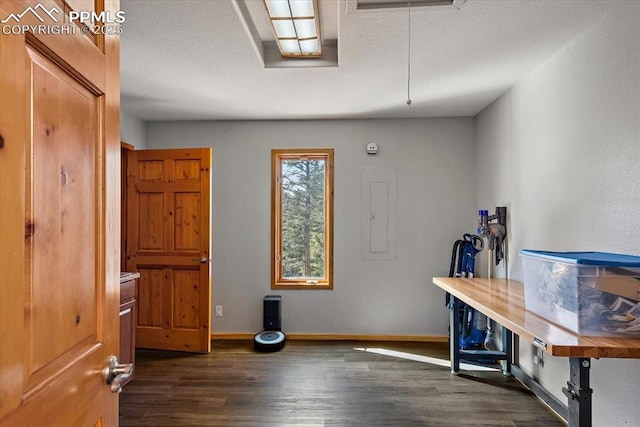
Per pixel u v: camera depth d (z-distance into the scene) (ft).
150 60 8.61
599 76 6.86
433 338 13.23
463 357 10.39
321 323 13.51
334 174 13.60
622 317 4.74
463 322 12.32
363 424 7.73
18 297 1.88
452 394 9.10
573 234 7.68
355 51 8.16
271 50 9.05
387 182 13.51
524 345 9.84
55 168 2.25
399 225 13.47
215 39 7.60
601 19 6.80
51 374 2.20
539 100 8.99
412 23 6.98
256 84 10.16
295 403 8.63
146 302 12.57
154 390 9.32
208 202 12.26
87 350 2.65
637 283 4.71
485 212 10.99
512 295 7.73
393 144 13.53
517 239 10.07
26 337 1.97
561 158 8.10
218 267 13.75
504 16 6.75
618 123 6.39
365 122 13.60
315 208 13.97
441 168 13.43
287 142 13.73
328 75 9.53
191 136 13.88
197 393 9.15
